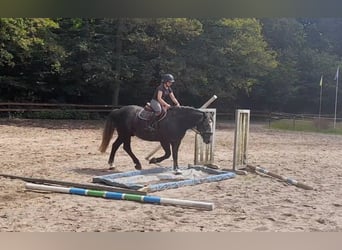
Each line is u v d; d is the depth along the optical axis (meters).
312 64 28.11
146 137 7.32
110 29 20.58
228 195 6.16
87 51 19.91
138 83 22.23
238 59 22.23
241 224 4.72
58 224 4.55
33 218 4.75
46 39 19.27
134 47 20.78
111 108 20.94
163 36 20.38
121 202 5.57
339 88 27.52
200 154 8.28
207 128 7.10
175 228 4.52
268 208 5.48
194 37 20.81
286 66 26.81
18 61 20.91
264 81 26.86
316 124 20.61
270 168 8.88
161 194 6.09
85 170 7.80
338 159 10.56
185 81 20.50
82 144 11.61
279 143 13.84
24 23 17.98
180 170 7.52
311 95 28.39
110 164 7.86
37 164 8.28
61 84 22.78
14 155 9.28
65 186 6.36
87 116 20.62
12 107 19.81
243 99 27.78
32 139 12.36
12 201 5.48
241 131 8.02
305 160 10.21
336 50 31.08
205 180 6.96
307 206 5.65
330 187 7.05
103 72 20.08
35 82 22.17
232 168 8.37
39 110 19.58
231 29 21.28
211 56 21.19
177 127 7.15
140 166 7.63
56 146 11.02
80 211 5.09
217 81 21.84
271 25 28.09
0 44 18.41
